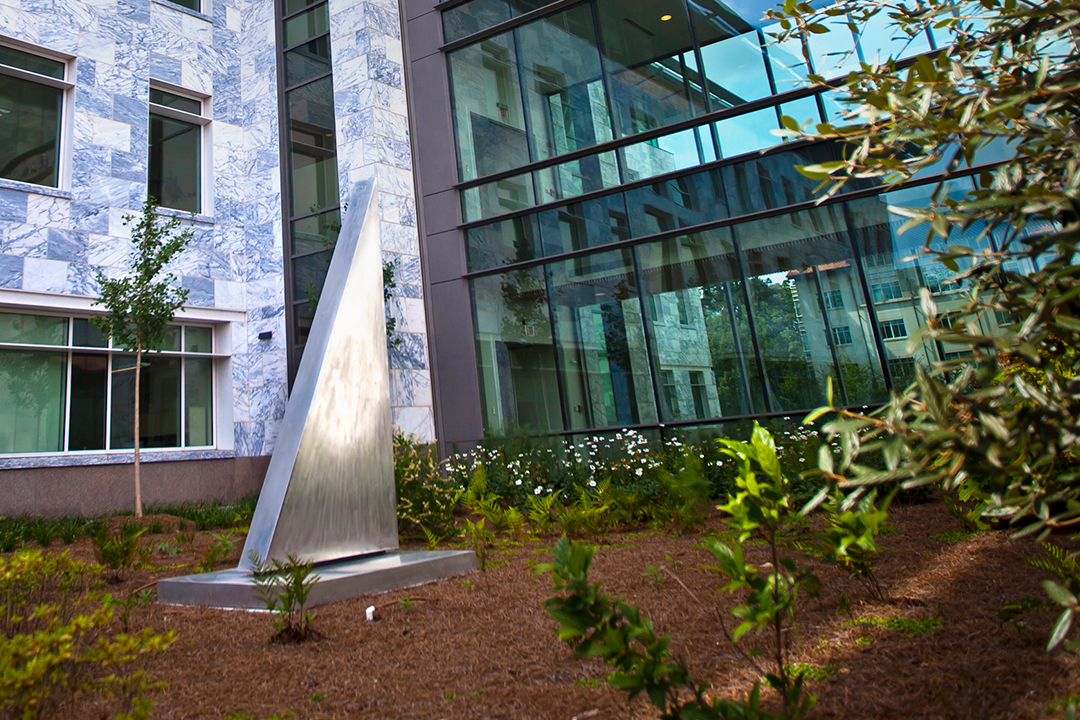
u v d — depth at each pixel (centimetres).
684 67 1141
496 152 1315
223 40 1515
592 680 304
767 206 1056
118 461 1202
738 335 1063
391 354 1245
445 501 766
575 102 1242
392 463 596
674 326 1115
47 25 1236
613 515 768
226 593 466
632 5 1201
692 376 1093
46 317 1184
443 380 1301
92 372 1224
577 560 192
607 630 186
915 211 170
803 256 1024
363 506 561
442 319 1320
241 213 1474
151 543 713
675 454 960
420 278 1342
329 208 1380
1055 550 311
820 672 288
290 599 393
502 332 1267
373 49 1375
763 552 553
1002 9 179
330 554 526
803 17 235
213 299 1391
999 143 884
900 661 290
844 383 977
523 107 1295
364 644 378
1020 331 138
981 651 289
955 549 497
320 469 532
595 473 991
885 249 966
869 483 142
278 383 1383
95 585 475
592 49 1234
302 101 1462
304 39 1485
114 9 1332
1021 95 156
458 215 1332
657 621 383
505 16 1333
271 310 1414
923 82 170
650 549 613
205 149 1463
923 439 137
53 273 1175
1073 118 169
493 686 307
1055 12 162
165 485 1256
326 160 1405
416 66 1423
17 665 252
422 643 377
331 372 553
